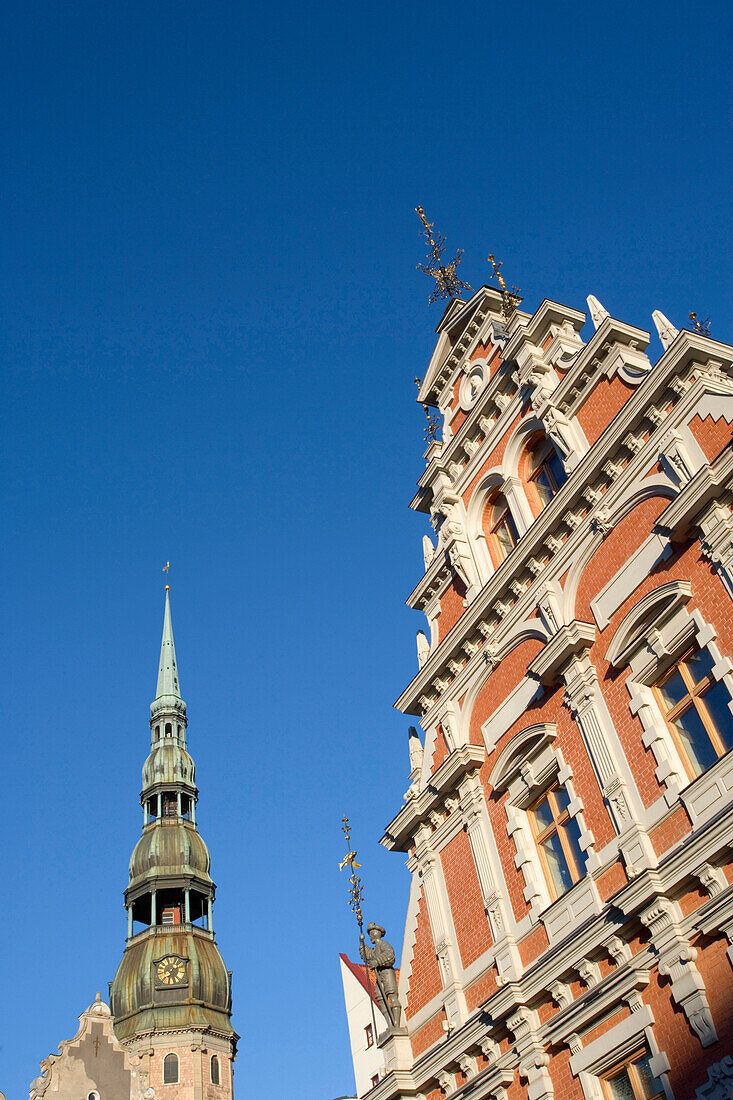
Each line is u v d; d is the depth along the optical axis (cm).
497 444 2470
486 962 2089
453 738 2344
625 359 2098
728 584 1703
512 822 2091
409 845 2480
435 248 2998
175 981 6850
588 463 2047
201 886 7606
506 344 2531
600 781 1873
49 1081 3916
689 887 1633
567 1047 1808
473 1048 2047
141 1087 4134
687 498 1767
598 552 2020
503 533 2459
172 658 9438
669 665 1814
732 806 1566
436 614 2602
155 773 8300
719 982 1549
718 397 1819
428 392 2844
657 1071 1602
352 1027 3975
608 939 1736
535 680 2117
